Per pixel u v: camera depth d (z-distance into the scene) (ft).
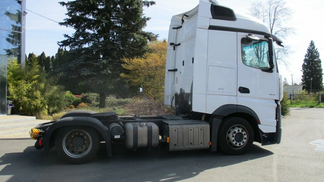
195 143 18.25
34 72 42.01
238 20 19.72
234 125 19.26
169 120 19.79
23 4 47.52
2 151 20.75
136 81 53.42
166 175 15.03
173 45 24.17
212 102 18.70
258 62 20.12
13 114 38.70
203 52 18.67
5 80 36.96
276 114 20.31
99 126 16.80
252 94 19.65
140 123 18.49
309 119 46.57
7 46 45.06
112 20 57.88
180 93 22.07
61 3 55.06
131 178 14.49
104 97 57.57
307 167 16.63
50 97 42.52
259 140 20.16
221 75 18.97
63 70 55.52
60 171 15.69
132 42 57.88
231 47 19.34
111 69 55.21
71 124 16.40
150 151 20.79
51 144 17.19
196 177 14.70
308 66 202.59
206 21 18.88
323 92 102.83
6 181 13.97
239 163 17.48
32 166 16.70
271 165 17.04
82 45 56.44
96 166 16.74
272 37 20.80
